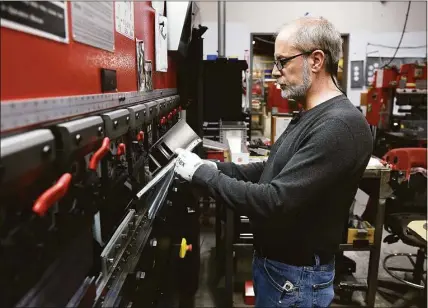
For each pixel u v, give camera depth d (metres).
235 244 2.47
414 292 2.75
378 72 5.20
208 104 3.20
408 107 5.61
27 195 0.66
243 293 2.74
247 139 3.30
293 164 1.20
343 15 5.75
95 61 0.97
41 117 0.68
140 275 1.07
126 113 1.10
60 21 0.76
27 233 0.65
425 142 4.56
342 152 1.17
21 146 0.58
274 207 1.19
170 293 1.76
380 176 2.39
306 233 1.34
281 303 1.45
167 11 2.08
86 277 0.89
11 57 0.60
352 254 3.33
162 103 1.75
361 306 2.60
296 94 1.36
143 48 1.49
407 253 3.17
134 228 1.22
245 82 3.96
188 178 1.36
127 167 1.22
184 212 2.09
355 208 4.35
